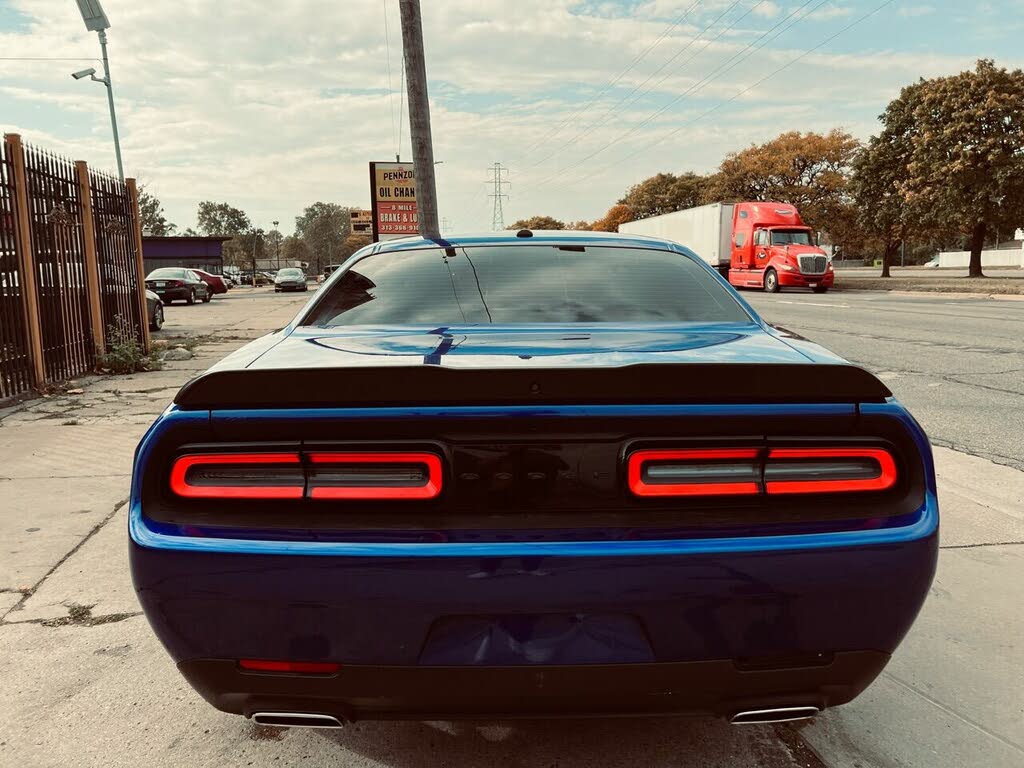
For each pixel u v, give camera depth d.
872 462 1.64
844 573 1.59
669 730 2.18
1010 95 30.45
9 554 3.51
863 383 1.63
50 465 5.04
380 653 1.57
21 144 7.65
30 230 7.79
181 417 1.62
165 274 28.05
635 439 1.60
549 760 2.04
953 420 5.90
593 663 1.56
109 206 9.92
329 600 1.56
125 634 2.77
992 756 2.05
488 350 1.95
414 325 2.29
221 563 1.57
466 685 1.58
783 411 1.61
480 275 2.59
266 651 1.60
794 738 2.14
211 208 152.12
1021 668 2.49
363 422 1.58
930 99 32.59
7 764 2.04
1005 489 4.28
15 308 7.57
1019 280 29.67
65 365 8.61
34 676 2.49
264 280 67.19
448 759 2.04
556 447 1.59
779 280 26.53
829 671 1.64
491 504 1.59
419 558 1.54
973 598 2.99
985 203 31.61
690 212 33.56
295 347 2.08
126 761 2.05
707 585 1.56
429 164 13.55
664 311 2.41
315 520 1.58
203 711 2.30
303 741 2.14
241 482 1.61
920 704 2.30
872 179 37.09
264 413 1.60
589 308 2.40
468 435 1.59
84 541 3.67
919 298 21.88
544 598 1.54
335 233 178.12
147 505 1.64
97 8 22.08
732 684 1.61
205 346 12.78
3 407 7.13
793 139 43.19
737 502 1.60
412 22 13.16
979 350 9.77
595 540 1.56
